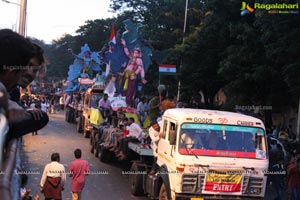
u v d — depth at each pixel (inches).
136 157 523.8
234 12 939.3
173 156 344.5
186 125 343.0
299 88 671.8
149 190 405.7
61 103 1744.6
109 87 786.8
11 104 58.0
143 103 687.7
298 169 453.4
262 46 819.4
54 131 1014.4
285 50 686.5
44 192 352.8
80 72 1393.9
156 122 449.1
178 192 332.5
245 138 349.7
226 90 903.7
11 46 61.7
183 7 1462.8
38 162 603.5
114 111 745.6
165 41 1432.1
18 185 60.5
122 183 515.5
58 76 3031.5
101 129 676.7
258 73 786.2
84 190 474.0
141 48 812.0
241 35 832.3
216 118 349.4
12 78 62.9
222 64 887.1
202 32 1043.3
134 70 799.7
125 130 544.4
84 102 988.6
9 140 67.2
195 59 1096.8
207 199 333.4
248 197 342.0
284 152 541.3
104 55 843.4
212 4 955.3
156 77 1355.8
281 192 471.5
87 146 799.7
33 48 65.6
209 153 338.0
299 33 669.3
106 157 637.3
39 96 1175.6
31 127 83.0
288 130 760.3
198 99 1269.7
